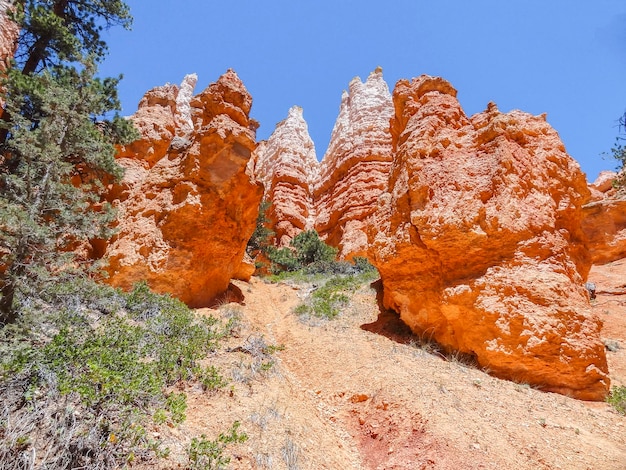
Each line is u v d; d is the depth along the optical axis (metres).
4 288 5.81
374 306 12.37
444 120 11.54
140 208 11.74
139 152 15.96
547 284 8.20
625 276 18.75
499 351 7.89
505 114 10.77
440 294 9.34
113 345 5.49
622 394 7.45
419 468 5.07
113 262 10.61
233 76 13.28
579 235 10.20
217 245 12.12
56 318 6.06
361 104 46.41
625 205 22.95
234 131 11.90
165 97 19.14
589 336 7.89
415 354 8.75
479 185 9.50
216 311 10.96
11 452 3.27
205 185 11.80
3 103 10.83
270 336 10.23
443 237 9.30
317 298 13.32
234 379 6.44
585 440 5.82
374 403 6.72
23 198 6.33
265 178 47.81
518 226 8.84
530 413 6.49
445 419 5.87
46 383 4.14
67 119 7.76
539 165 9.98
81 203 7.00
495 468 4.93
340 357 8.62
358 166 39.91
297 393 7.06
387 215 11.57
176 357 6.32
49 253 6.26
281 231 39.03
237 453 4.49
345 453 5.73
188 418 4.93
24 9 12.03
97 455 3.54
